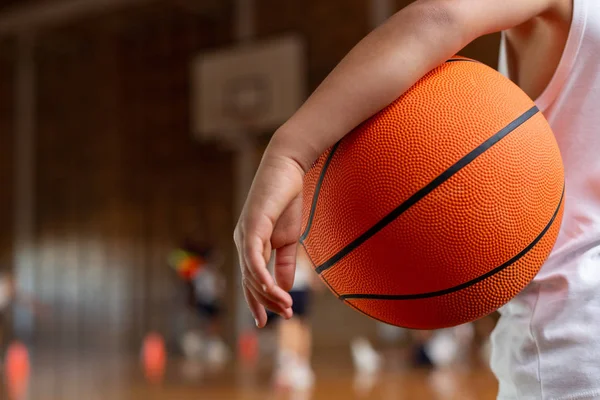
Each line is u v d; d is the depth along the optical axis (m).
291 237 0.63
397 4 8.41
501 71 0.84
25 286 11.19
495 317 6.84
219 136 9.22
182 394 4.16
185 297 8.50
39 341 10.31
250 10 9.41
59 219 11.09
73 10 9.98
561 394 0.72
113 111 10.73
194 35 10.12
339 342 8.15
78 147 11.05
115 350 8.65
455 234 0.66
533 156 0.68
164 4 9.71
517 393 0.77
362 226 0.68
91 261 10.73
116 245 10.51
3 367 6.46
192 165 9.99
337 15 8.77
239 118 9.01
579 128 0.74
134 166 10.48
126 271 10.37
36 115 11.43
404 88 0.64
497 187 0.66
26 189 11.39
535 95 0.76
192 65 10.10
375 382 4.66
